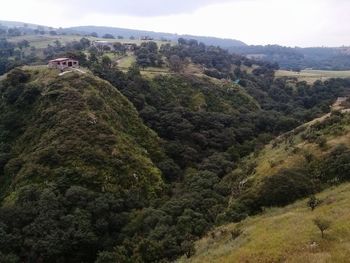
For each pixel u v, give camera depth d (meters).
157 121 111.69
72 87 97.06
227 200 71.75
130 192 77.12
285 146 79.50
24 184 74.69
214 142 112.56
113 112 95.50
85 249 62.38
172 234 59.38
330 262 28.27
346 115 78.75
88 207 68.12
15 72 108.38
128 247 59.12
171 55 187.00
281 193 58.78
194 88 143.88
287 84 191.50
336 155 62.34
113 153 82.44
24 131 91.81
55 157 78.19
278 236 36.62
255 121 130.88
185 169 98.12
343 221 36.38
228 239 46.47
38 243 59.75
